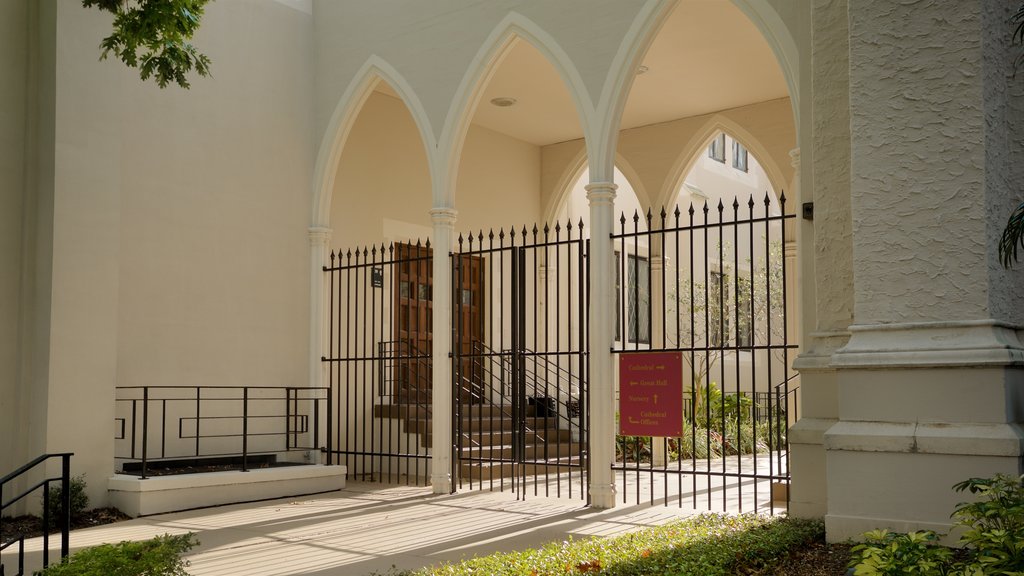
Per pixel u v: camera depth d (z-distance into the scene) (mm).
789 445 5465
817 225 5086
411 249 12617
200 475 8266
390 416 10539
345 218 11570
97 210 8047
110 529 7160
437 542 6426
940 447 3947
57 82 7828
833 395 5355
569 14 8750
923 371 4062
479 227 13367
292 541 6504
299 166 10672
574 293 14727
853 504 4191
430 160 9703
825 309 5105
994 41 4215
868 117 4301
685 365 16547
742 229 19219
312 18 11023
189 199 9508
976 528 3283
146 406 7902
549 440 12109
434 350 9398
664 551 4602
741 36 9766
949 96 4113
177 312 9320
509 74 11086
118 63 8320
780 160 12078
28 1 8070
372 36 10375
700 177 17875
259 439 10039
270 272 10258
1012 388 3949
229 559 5836
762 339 18359
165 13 6984
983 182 4012
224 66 9938
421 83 9867
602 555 4699
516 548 6152
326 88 10797
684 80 11227
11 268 7824
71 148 7883
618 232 15508
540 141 14336
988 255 4000
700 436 12984
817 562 4031
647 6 8195
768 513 7785
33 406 7758
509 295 13820
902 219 4188
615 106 8414
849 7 4387
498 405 12852
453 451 9328
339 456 11047
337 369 11219
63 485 5238
